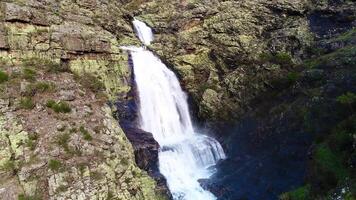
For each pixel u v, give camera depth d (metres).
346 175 23.48
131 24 44.91
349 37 36.56
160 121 36.88
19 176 20.09
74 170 21.55
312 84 33.72
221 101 39.28
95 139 24.27
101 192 21.64
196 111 40.59
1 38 27.22
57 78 28.25
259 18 43.47
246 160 31.84
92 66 32.94
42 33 30.14
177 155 31.02
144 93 36.47
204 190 28.14
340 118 29.19
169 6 48.88
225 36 42.97
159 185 26.03
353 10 39.50
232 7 45.25
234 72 40.72
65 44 31.36
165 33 46.03
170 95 39.47
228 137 35.84
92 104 27.58
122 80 35.00
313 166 26.33
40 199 19.70
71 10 36.12
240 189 27.94
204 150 33.22
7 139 21.28
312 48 38.25
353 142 24.50
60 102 25.33
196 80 41.94
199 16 45.50
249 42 41.62
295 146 30.14
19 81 25.03
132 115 32.94
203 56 43.22
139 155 27.50
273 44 40.25
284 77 36.38
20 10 29.14
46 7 32.88
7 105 22.92
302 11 41.97
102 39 35.34
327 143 26.84
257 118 35.53
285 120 32.75
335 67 33.38
